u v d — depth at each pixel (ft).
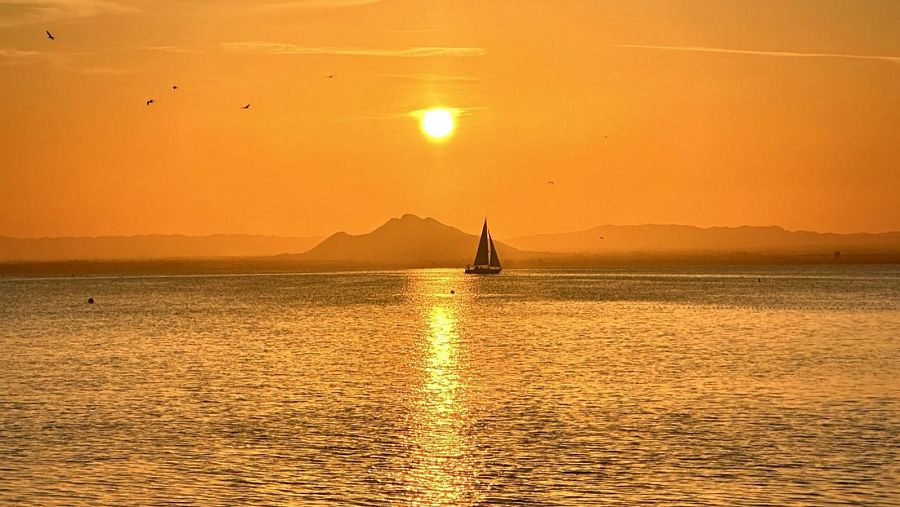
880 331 561.02
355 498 189.67
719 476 202.49
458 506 184.44
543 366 386.73
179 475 206.49
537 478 202.39
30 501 188.65
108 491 194.90
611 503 185.57
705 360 404.98
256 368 387.14
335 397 306.14
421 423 259.19
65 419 270.05
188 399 304.50
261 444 234.58
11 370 388.57
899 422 255.09
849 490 192.34
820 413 269.44
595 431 246.47
